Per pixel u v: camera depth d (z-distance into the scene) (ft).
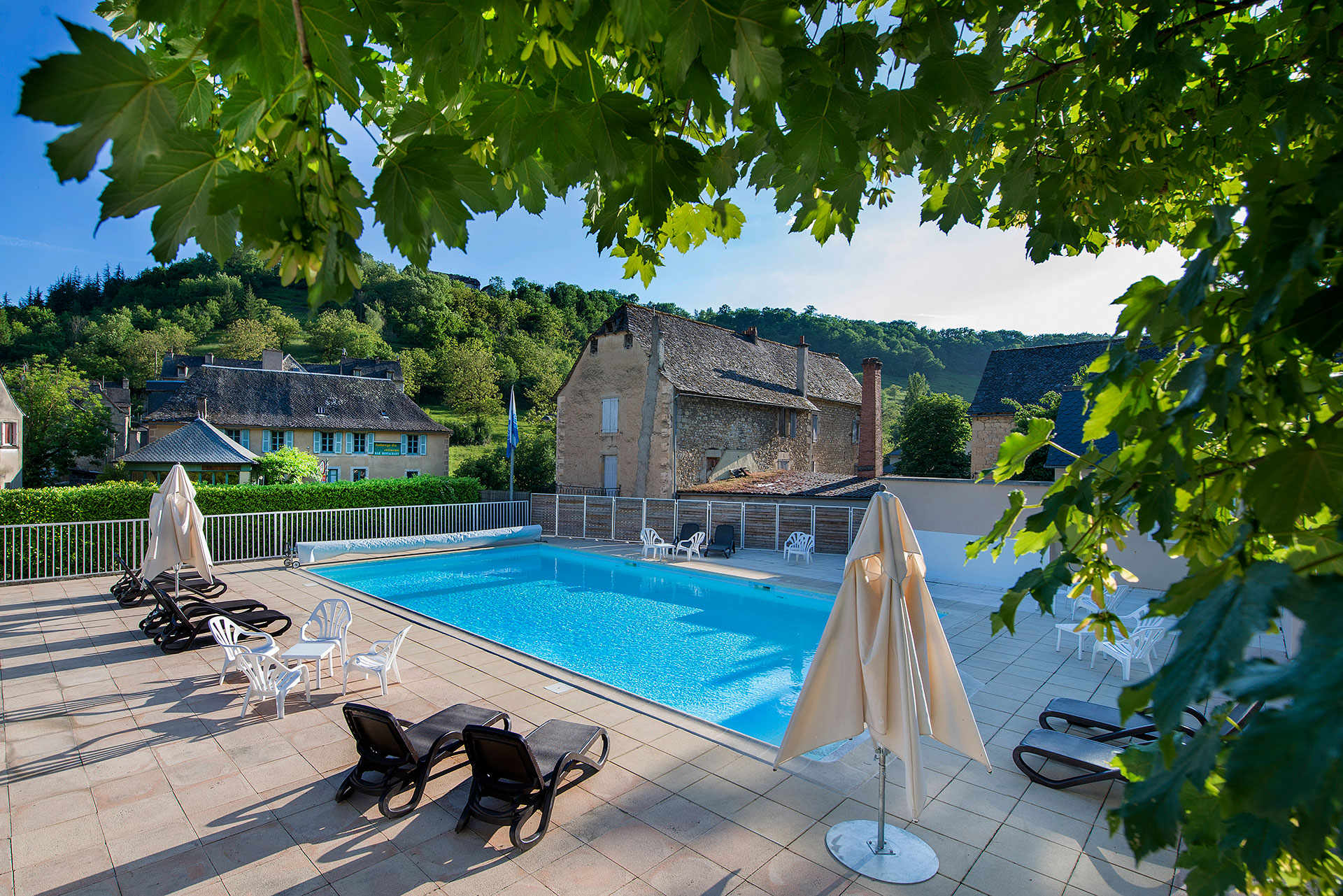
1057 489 5.81
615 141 6.29
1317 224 3.55
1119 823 3.75
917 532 50.57
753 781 18.79
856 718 15.47
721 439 91.56
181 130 3.84
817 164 7.51
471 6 5.22
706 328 104.83
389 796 17.07
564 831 16.24
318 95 4.17
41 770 19.06
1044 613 5.32
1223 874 4.28
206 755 20.10
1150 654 30.17
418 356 251.60
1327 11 7.21
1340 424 4.56
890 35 7.57
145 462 85.66
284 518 59.77
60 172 3.52
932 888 14.24
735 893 14.03
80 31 3.34
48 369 130.31
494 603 47.70
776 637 39.09
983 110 7.63
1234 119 10.34
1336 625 2.56
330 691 25.59
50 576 46.24
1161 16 7.89
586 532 77.51
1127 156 11.45
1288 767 2.10
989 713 24.02
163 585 40.86
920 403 94.84
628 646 37.01
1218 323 4.34
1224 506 4.83
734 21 4.90
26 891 13.91
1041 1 9.36
